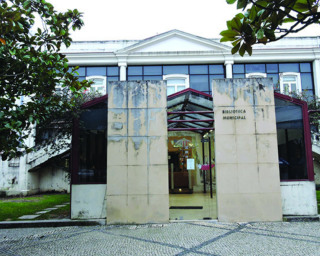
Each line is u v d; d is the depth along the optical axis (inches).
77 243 239.3
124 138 316.8
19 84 249.6
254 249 212.5
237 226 286.4
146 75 642.8
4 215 362.6
